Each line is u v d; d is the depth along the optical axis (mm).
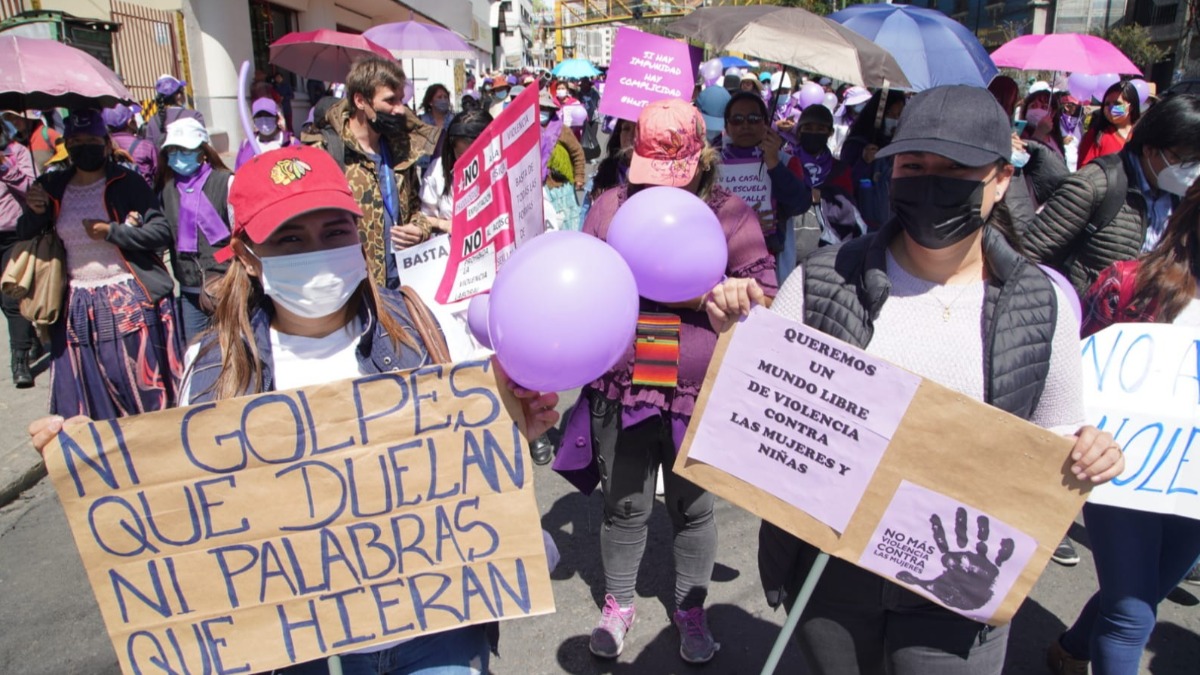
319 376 1748
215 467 1573
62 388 4148
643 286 2275
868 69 4969
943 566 1690
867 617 1892
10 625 3238
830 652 1938
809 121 5488
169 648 1613
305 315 1710
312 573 1644
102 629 3223
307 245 1641
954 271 1751
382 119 3797
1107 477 1524
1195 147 2941
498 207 2727
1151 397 2164
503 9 49875
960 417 1606
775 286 2658
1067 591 3408
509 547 1690
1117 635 2295
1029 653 3006
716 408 1805
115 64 11625
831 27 4902
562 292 1493
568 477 2912
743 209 2660
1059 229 3283
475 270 2926
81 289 4055
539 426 1733
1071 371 1711
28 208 3951
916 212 1646
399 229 3881
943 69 6047
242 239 1663
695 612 2930
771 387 1750
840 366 1681
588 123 14758
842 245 1875
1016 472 1592
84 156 3941
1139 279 2338
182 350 4477
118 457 1532
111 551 1562
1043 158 4805
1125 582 2262
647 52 4426
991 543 1646
